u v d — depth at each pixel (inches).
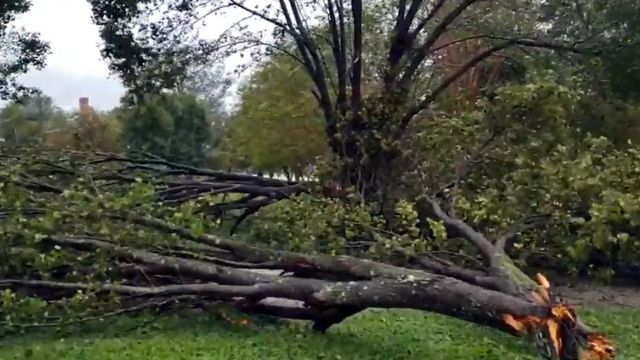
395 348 297.3
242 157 1159.6
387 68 522.9
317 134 997.2
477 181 435.8
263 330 321.4
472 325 345.4
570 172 376.2
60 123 1285.7
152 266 312.8
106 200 316.2
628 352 305.7
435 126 464.4
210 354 273.6
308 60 543.5
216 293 305.9
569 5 537.6
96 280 317.4
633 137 568.4
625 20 509.4
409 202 402.9
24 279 315.9
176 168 495.5
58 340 301.1
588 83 535.2
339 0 528.4
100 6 570.3
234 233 491.5
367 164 460.1
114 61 588.7
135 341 293.0
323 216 376.8
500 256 316.2
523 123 430.0
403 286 283.4
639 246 380.5
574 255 361.7
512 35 557.9
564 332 255.8
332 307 301.4
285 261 312.7
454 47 655.1
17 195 334.3
